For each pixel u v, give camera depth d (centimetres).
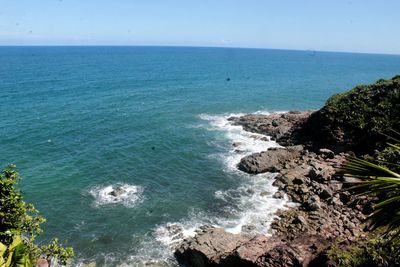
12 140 5491
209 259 2658
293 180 3941
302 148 4838
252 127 6306
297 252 2317
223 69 19288
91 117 7050
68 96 9262
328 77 16762
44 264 2055
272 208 3531
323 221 3081
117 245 3072
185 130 6334
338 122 4922
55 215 3500
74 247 3044
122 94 9888
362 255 2069
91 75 14350
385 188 913
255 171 4369
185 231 3244
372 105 4903
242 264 2450
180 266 2798
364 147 4550
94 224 3366
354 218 3041
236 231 3192
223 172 4466
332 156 4456
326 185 3653
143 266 2805
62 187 4056
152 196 3888
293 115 6562
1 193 2006
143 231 3259
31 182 4141
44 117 6881
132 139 5756
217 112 7900
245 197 3806
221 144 5566
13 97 8794
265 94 10581
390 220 891
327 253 2166
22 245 1521
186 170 4566
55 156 4950
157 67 19688
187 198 3834
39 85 10944
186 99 9369
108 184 4162
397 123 4472
